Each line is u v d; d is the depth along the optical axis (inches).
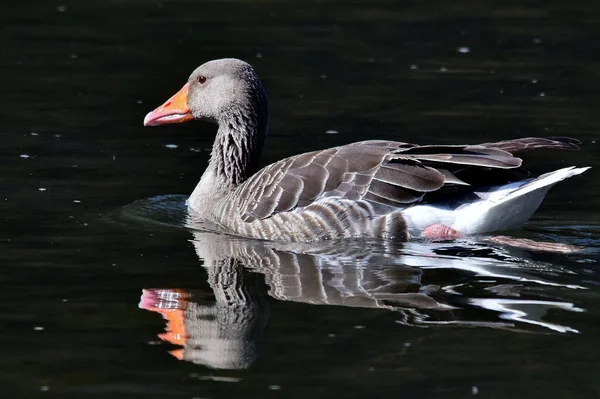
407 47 1023.6
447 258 527.5
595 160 719.7
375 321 439.5
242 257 533.3
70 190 657.6
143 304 462.9
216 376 390.6
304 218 563.8
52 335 429.7
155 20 1114.1
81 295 474.6
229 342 419.5
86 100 870.4
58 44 1026.1
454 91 886.4
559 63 964.6
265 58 982.4
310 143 758.5
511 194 544.1
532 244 543.2
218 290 480.4
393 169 558.3
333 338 422.3
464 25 1095.6
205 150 770.2
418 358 402.0
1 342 422.9
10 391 379.6
